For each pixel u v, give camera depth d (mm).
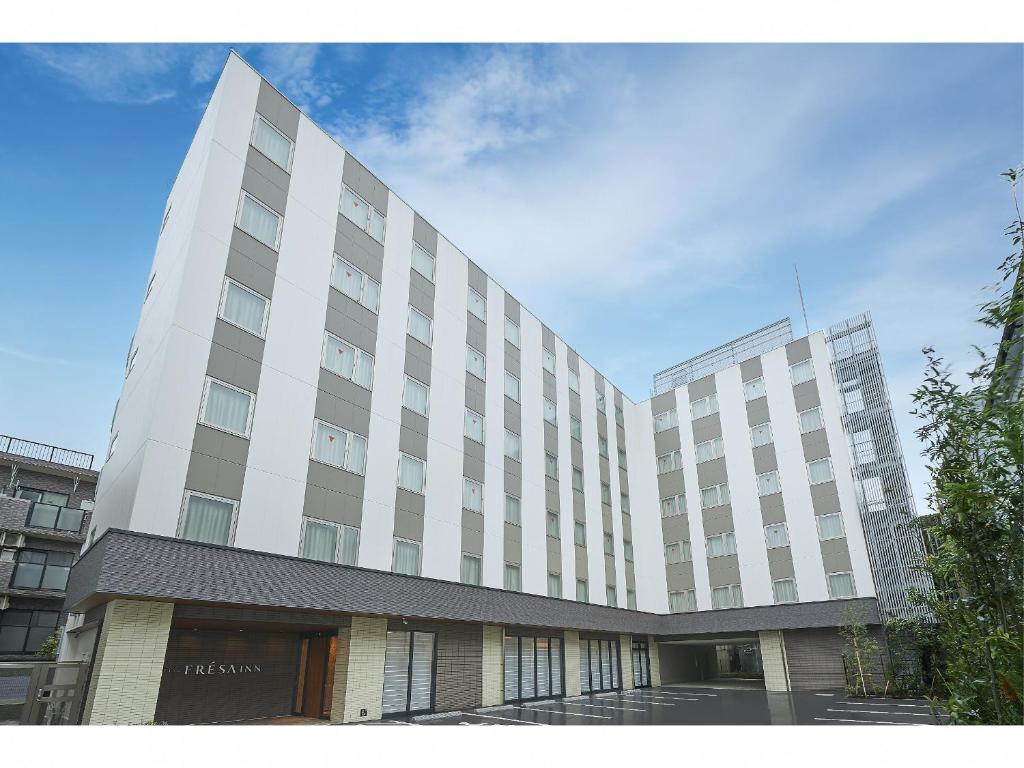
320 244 18656
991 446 5336
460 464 22125
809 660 26203
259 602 13438
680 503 32656
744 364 32312
